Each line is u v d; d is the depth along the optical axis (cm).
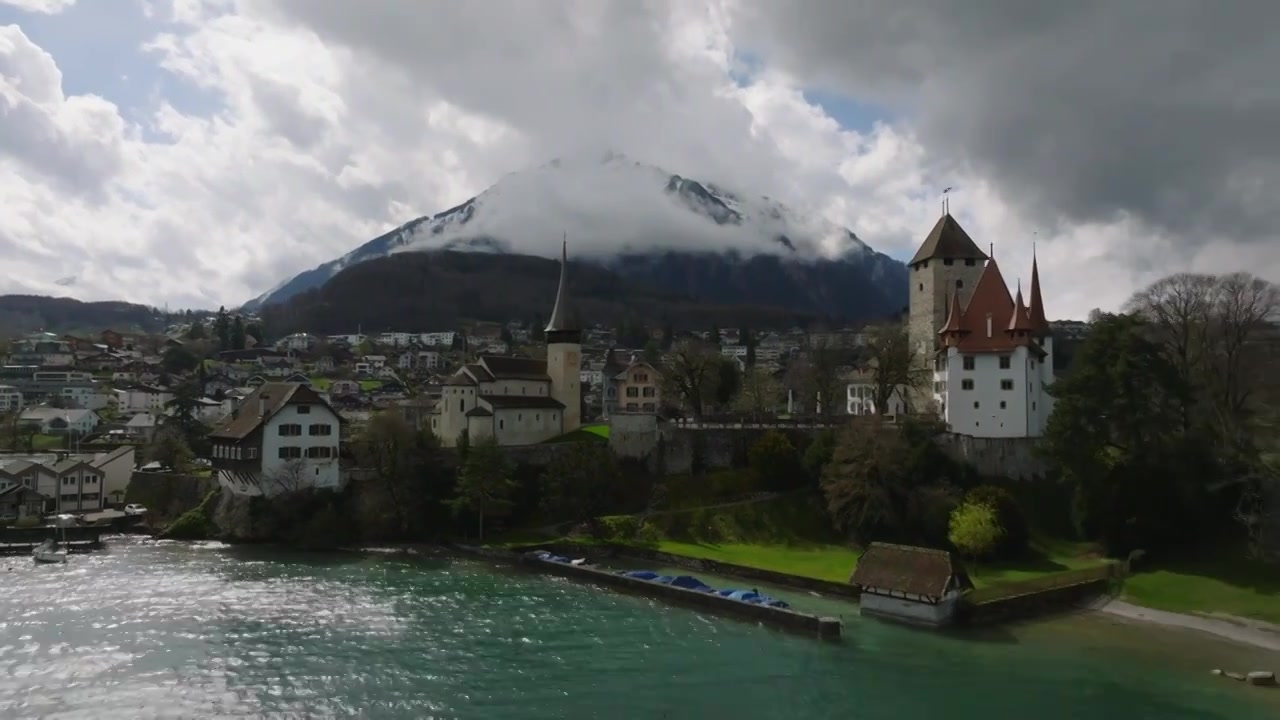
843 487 9825
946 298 12775
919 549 7294
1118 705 5300
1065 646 6494
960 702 5328
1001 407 10825
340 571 8844
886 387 12375
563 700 5272
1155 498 8681
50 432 18112
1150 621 7200
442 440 12875
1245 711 5206
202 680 5509
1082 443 9156
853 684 5622
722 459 11694
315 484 10950
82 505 11800
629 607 7500
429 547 10212
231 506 10819
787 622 6856
